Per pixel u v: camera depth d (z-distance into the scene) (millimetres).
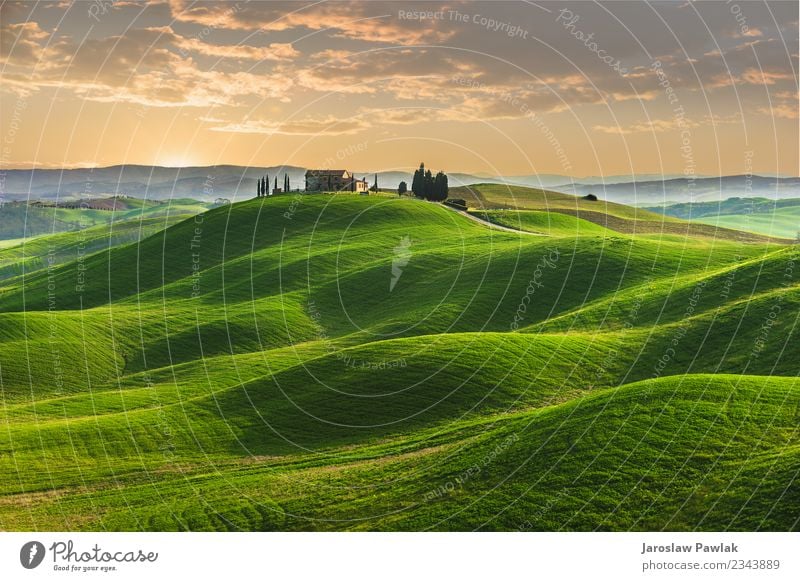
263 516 34281
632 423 37219
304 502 35500
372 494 35500
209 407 54250
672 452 34344
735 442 34750
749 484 31031
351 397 53938
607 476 33000
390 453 42656
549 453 35781
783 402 38969
